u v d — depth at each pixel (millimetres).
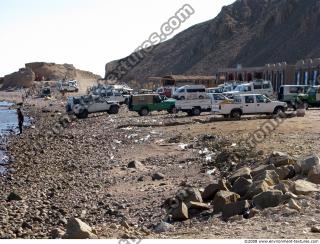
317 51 139250
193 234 11367
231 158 20609
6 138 41094
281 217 11609
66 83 124688
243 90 50625
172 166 21875
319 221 10914
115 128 40094
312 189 13289
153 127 37938
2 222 14750
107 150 29562
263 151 21109
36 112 72000
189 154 24234
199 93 45781
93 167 24172
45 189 19938
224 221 12547
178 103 45469
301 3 171000
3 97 130750
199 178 18797
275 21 175500
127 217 14719
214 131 30891
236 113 38438
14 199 18141
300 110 36625
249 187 14086
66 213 15844
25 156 30688
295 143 23094
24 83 190375
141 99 49625
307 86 45969
